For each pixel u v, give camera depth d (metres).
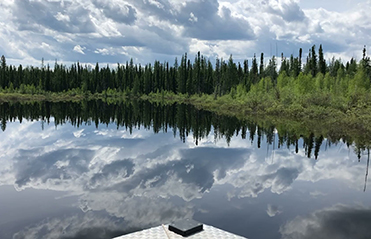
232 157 14.45
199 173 11.45
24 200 8.48
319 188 9.73
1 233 6.43
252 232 6.50
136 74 105.00
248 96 48.34
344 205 8.16
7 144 17.91
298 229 6.62
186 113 41.94
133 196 8.79
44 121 30.64
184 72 94.56
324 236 6.28
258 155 14.98
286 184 10.09
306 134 22.31
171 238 4.79
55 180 10.49
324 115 31.69
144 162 13.31
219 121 31.69
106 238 6.14
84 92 102.50
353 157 14.55
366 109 28.14
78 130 24.45
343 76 54.84
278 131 23.95
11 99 76.00
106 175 11.14
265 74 72.69
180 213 7.52
